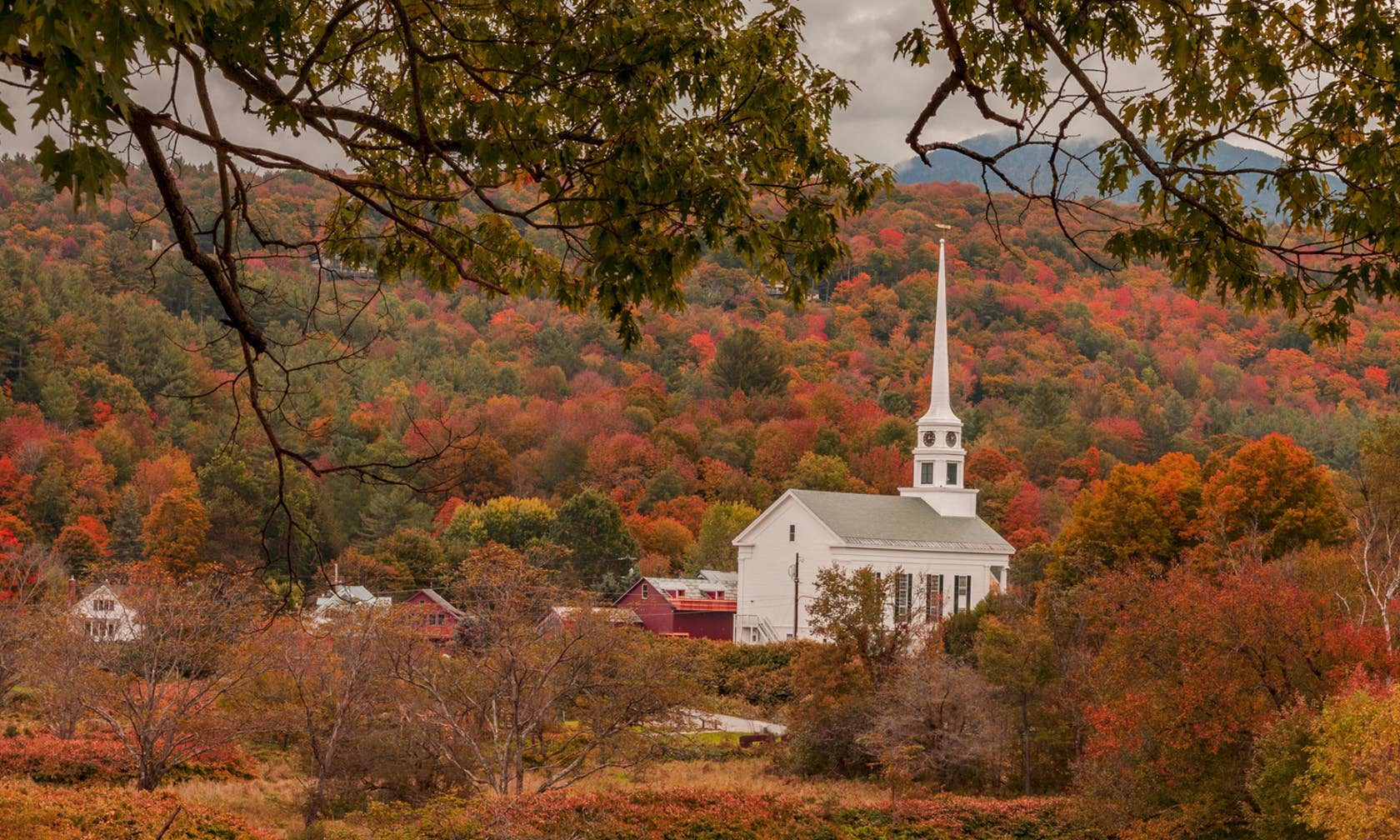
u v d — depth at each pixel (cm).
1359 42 1588
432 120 1698
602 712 7269
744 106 1675
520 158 1476
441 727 7394
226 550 16150
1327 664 6700
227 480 16812
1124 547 13825
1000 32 1678
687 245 1530
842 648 9581
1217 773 6762
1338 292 1648
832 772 9281
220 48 1214
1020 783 8900
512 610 7338
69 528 17950
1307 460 13162
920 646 10588
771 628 15325
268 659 7206
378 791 7500
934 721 9019
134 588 7556
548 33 1503
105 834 5638
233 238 1361
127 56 890
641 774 8050
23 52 955
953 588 15450
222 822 6109
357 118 1338
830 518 15062
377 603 7762
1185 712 6706
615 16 1473
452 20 1532
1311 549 10475
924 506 16075
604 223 1514
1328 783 5528
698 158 1502
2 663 8869
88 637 7662
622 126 1470
